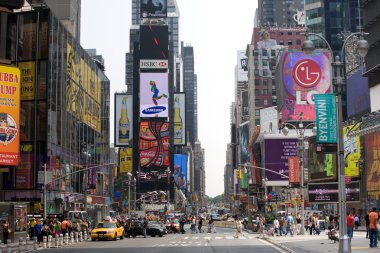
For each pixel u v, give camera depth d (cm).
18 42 7425
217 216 16038
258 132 14212
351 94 9562
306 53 2500
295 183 7869
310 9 16388
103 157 10738
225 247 3828
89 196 8994
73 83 8556
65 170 7938
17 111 5069
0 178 7106
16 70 5097
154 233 6206
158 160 17525
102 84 10850
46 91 7269
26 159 7156
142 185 17338
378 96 6194
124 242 4838
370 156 7488
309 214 7862
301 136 5600
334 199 3603
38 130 7212
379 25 6103
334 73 2498
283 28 19488
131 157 16875
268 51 19412
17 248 3944
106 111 11194
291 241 4275
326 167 8662
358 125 7088
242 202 17175
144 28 18050
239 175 8031
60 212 7469
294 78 12006
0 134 4934
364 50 2472
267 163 10556
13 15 7431
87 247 4109
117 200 14662
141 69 17875
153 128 17662
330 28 16050
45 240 4225
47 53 7338
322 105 2769
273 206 10206
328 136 2744
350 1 16112
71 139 8381
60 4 11162
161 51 17900
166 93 17825
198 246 3991
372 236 3172
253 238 5491
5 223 4094
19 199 7050
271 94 19350
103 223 5394
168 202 16450
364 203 7738
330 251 3034
